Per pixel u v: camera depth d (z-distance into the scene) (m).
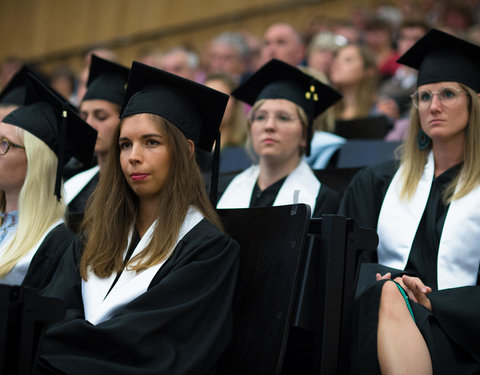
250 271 2.59
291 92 3.93
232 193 3.94
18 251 2.96
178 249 2.53
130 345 2.23
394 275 2.79
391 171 3.38
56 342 2.26
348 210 3.40
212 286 2.44
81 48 10.37
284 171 3.89
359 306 2.55
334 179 3.97
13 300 2.01
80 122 3.21
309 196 3.73
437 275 2.98
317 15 8.14
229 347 2.52
